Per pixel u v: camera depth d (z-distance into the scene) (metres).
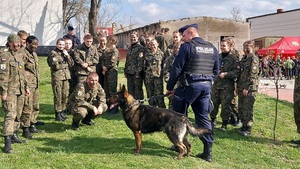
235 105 7.89
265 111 9.58
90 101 7.11
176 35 7.51
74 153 5.72
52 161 5.27
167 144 6.40
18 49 6.02
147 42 7.99
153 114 5.57
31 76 6.72
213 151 6.36
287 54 27.97
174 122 5.43
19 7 19.44
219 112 9.01
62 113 7.93
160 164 5.35
